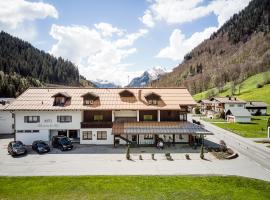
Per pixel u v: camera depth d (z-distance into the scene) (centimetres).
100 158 4272
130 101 5584
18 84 14450
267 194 2822
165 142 5281
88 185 3070
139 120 5541
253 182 3162
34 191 2900
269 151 4844
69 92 5838
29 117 5269
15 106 5247
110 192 2864
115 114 5612
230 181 3194
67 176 3391
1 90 13050
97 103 5456
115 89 6025
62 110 5194
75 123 5281
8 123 6625
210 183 3131
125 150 4794
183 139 5369
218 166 3847
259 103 12650
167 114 5556
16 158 4284
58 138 4994
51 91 5825
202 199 2688
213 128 7912
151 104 5488
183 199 2686
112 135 5272
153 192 2861
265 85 17750
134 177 3338
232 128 7888
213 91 19825
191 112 13850
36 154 4534
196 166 3847
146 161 4106
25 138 5272
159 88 6062
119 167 3797
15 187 3019
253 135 6550
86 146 5100
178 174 3472
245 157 4391
